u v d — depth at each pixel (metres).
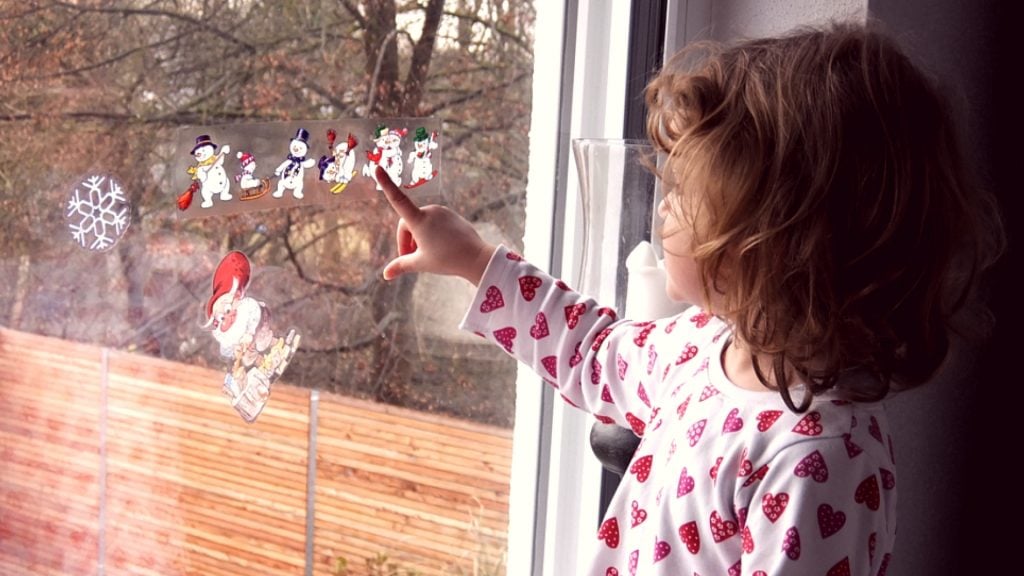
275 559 0.99
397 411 1.10
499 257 1.02
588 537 1.23
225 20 0.84
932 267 0.84
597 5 1.18
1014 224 1.46
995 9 1.44
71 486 0.78
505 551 1.24
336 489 1.04
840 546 0.78
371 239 1.03
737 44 0.89
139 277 0.80
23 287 0.72
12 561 0.75
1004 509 1.52
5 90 0.69
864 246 0.81
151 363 0.83
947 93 0.91
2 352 0.72
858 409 0.83
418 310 1.10
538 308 1.03
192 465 0.88
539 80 1.18
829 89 0.82
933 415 1.45
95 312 0.77
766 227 0.80
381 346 1.07
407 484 1.12
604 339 1.02
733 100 0.83
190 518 0.89
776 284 0.81
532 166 1.20
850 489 0.79
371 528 1.09
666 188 0.90
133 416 0.82
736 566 0.82
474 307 1.03
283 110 0.90
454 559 1.18
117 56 0.76
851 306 0.81
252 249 0.90
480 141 1.13
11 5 0.69
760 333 0.82
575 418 1.22
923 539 1.50
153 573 0.86
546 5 1.17
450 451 1.16
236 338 0.90
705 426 0.86
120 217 0.78
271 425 0.96
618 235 1.07
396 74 1.02
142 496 0.84
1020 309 1.47
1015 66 1.44
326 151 0.96
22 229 0.71
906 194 0.81
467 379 1.17
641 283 1.06
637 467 0.91
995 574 1.54
